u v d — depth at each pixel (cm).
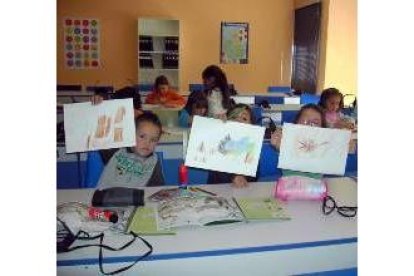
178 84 677
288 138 163
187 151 155
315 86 625
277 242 113
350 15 570
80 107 154
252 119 228
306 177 155
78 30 660
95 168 190
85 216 120
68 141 154
